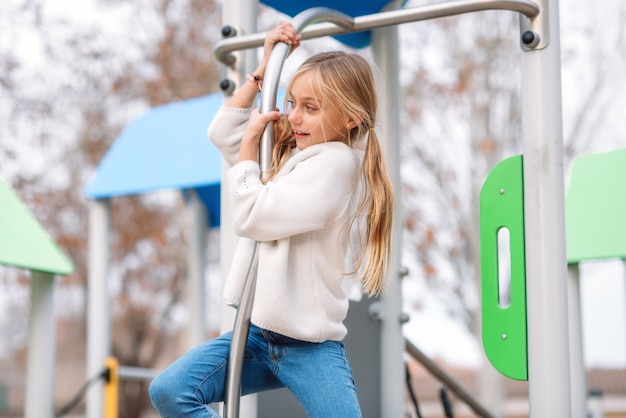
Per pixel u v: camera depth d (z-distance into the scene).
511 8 2.49
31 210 12.81
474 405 3.85
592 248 4.09
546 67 2.52
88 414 5.27
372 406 3.25
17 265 3.86
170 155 5.22
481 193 2.61
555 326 2.45
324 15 2.44
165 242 13.11
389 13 2.57
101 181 5.30
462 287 12.79
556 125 2.51
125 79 12.56
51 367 4.20
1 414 16.78
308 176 2.14
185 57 12.52
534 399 2.45
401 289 3.35
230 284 2.29
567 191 4.48
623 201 4.20
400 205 3.32
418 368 19.41
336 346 2.21
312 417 2.14
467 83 12.15
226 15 2.86
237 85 2.79
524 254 2.53
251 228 2.11
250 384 2.26
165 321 14.39
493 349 2.53
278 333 2.16
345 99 2.20
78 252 13.51
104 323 5.24
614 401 18.61
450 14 2.53
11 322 17.95
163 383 2.13
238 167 2.15
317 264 2.17
